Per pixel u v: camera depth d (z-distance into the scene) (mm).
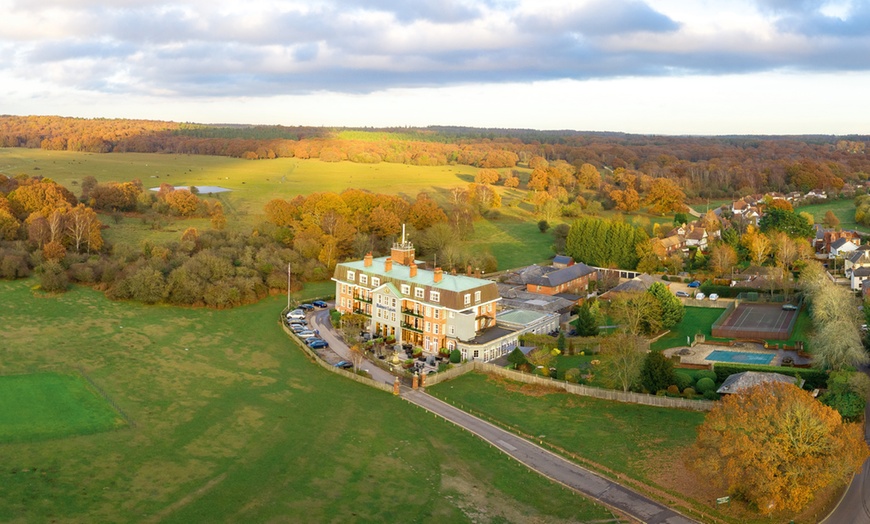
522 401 105125
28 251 173625
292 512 72562
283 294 170250
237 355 126125
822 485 68750
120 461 82688
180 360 121875
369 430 94750
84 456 83188
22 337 128375
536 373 114000
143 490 75938
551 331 143875
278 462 84312
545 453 87375
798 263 185000
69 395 102938
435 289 129500
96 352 123250
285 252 187375
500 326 136500
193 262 162625
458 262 197000
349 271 148625
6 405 97750
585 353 128500
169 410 99562
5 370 112000
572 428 94250
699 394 102812
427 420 98438
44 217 185125
